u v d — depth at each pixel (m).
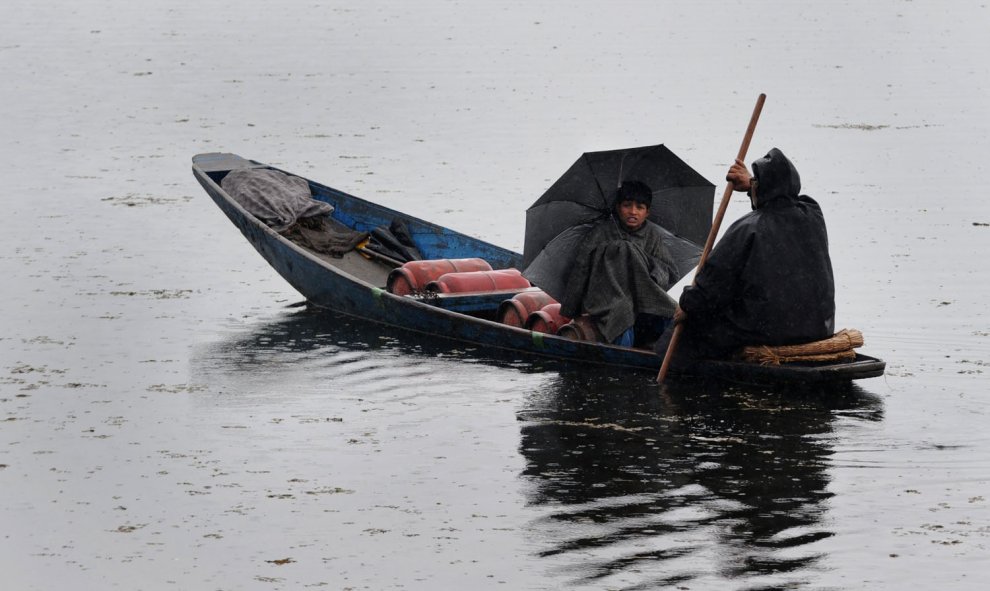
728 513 31.62
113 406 40.31
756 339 40.75
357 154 82.12
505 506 32.38
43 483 34.28
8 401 40.75
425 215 66.38
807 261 40.62
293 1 148.88
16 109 96.31
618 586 27.81
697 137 87.19
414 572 28.75
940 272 55.12
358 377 43.06
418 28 133.62
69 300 52.28
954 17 137.38
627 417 38.81
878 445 36.12
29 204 69.12
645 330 45.62
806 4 146.12
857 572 28.30
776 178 40.62
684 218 45.44
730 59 117.31
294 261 51.66
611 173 43.97
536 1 149.62
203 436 37.69
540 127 90.56
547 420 38.69
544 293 47.50
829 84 106.06
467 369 43.78
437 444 36.88
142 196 71.12
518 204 68.88
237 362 44.72
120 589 28.27
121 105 98.00
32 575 28.98
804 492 32.88
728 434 37.19
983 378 41.91
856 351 44.91
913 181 73.94
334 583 28.31
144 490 33.75
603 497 32.81
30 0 148.88
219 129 90.00
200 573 28.95
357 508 32.44
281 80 107.94
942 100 99.19
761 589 27.56
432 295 48.19
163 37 127.50
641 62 116.31
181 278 55.94
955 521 30.97
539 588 27.81
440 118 93.88
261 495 33.38
